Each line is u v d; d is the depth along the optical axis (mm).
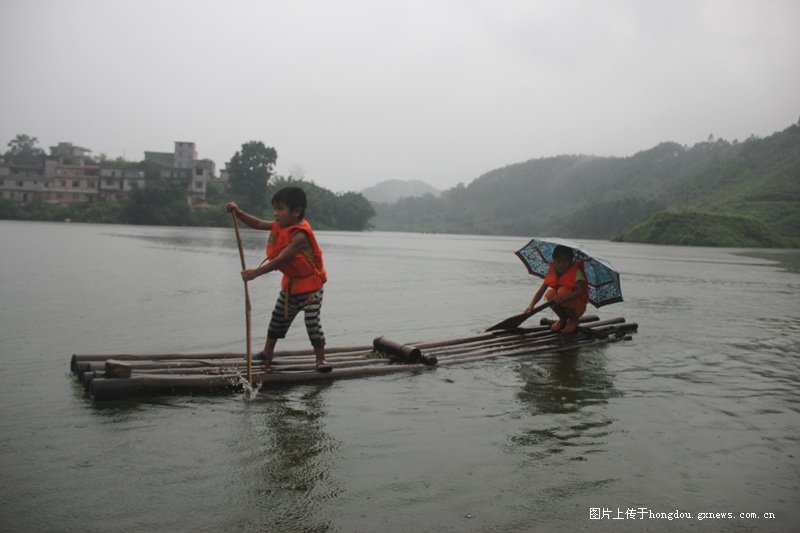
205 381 5113
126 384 4812
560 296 7758
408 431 4301
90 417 4363
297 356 6340
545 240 8195
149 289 12125
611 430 4441
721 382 5969
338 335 8242
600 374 6227
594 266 8227
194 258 21141
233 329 8109
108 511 2988
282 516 3000
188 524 2889
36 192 87750
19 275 13859
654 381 5965
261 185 96000
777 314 11445
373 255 30672
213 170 107062
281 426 4312
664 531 2994
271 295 11891
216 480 3381
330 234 82000
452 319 9938
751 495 3424
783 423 4711
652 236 85438
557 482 3508
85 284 12578
